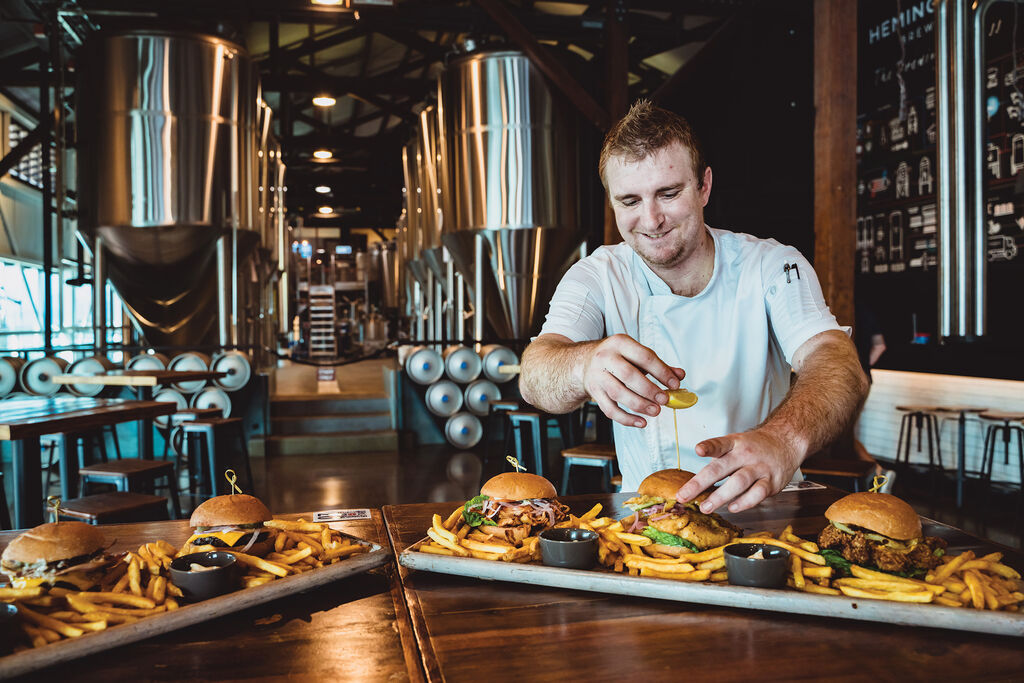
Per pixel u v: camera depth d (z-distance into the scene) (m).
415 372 7.28
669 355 1.74
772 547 1.05
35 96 8.95
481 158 6.83
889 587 0.96
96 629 0.88
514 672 0.82
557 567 1.09
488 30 6.78
